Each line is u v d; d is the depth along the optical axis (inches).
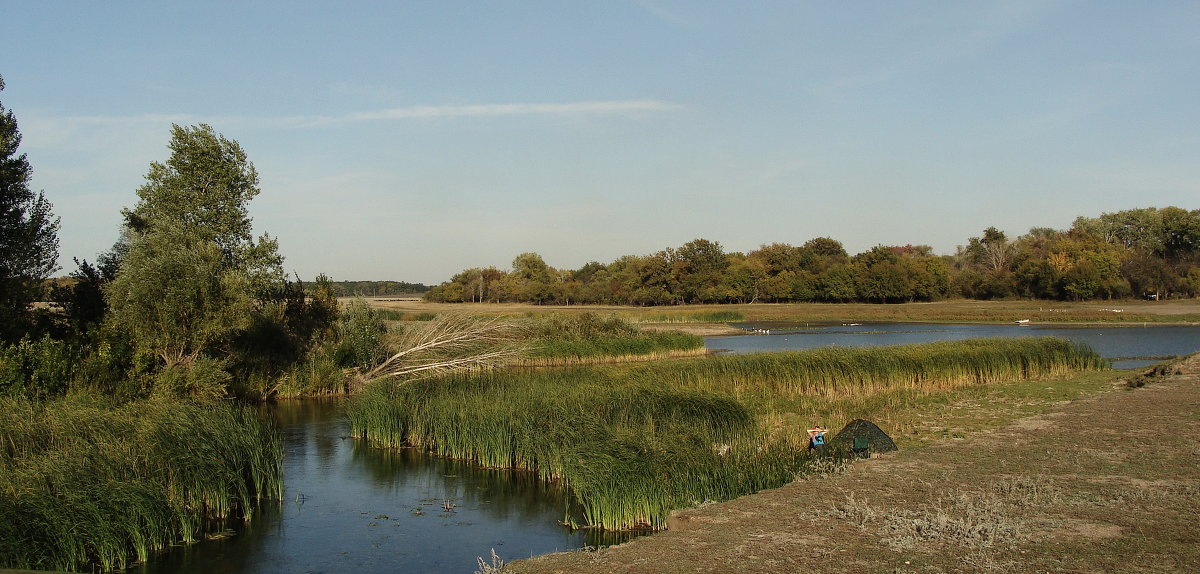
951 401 890.7
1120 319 2893.7
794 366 1057.5
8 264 1002.7
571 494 609.6
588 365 1481.3
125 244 1203.9
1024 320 3002.0
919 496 373.7
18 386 770.8
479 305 4382.4
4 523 414.9
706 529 331.0
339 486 645.3
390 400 836.6
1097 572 265.6
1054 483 390.3
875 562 281.7
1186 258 4613.7
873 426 555.2
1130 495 362.0
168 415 604.7
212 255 1073.5
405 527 532.1
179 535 515.2
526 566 297.6
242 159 1347.2
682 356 1706.4
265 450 615.2
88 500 456.8
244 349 1177.4
